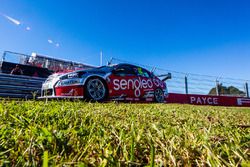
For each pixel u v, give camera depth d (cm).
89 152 76
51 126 115
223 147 80
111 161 65
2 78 805
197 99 1309
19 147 79
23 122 118
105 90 555
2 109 162
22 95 841
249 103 1497
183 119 182
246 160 67
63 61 1363
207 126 143
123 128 112
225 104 1402
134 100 634
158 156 73
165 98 775
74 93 493
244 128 136
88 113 169
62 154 75
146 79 695
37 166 65
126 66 649
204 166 69
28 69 1139
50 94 507
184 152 78
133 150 73
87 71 537
